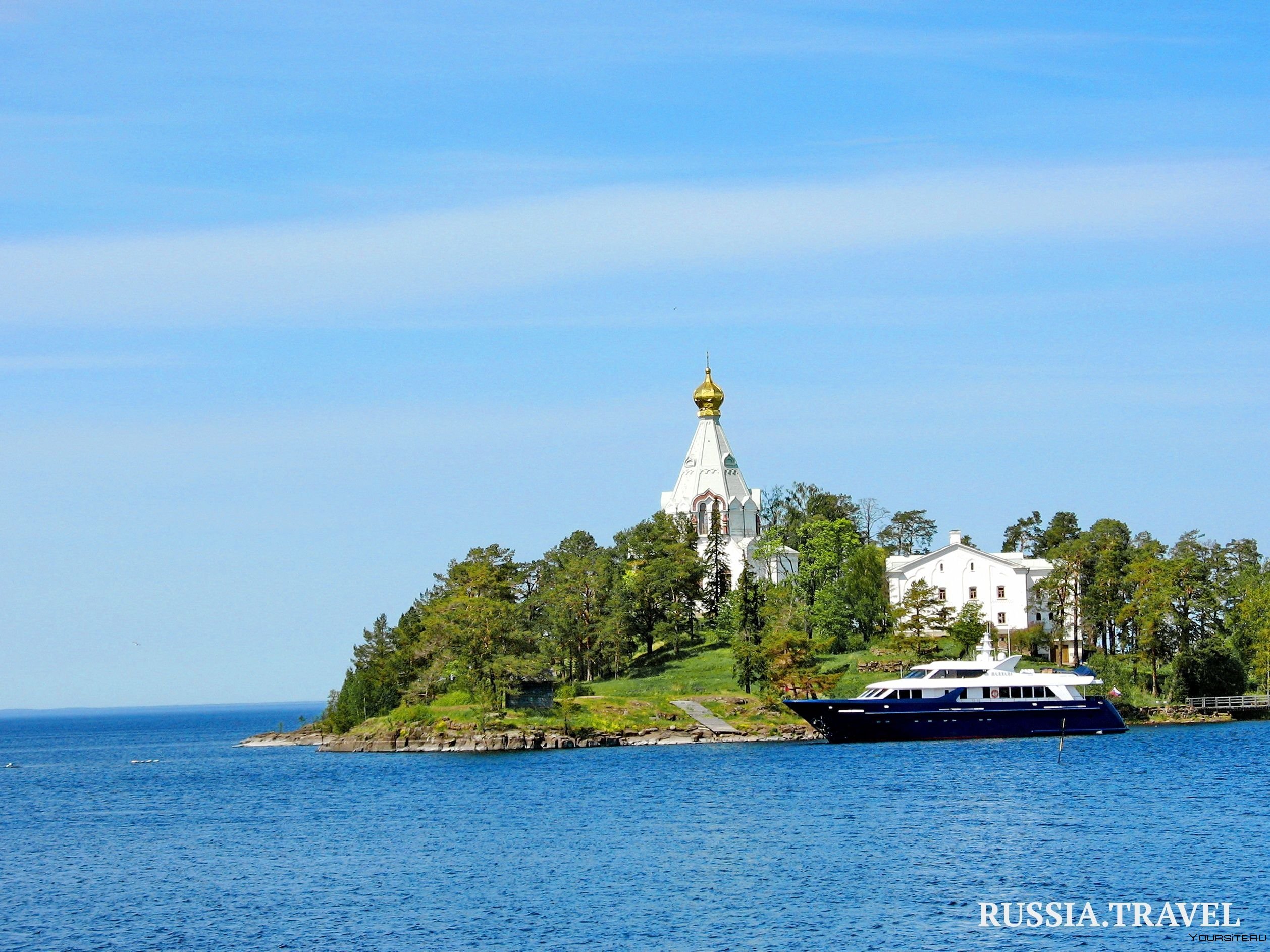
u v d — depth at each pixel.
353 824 105.38
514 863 84.44
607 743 170.88
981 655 162.12
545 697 179.62
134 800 138.00
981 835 90.31
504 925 68.62
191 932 69.62
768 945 64.06
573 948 64.31
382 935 67.62
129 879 84.94
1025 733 154.62
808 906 71.00
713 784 121.88
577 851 88.00
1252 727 177.75
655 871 80.50
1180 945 63.56
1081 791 111.38
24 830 112.19
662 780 126.25
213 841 100.00
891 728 152.75
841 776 125.38
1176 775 122.00
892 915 69.06
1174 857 82.00
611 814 104.56
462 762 156.38
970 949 63.00
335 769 159.25
